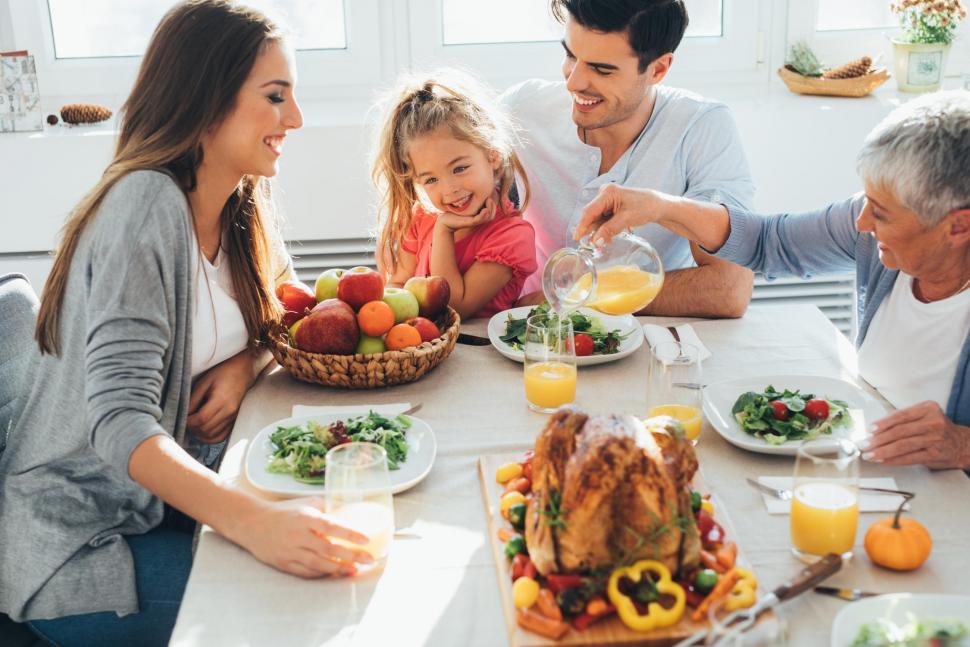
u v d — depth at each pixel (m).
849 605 0.95
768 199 2.83
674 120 2.05
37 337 1.44
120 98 2.95
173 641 1.00
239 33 1.44
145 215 1.39
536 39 2.99
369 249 2.81
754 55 3.03
